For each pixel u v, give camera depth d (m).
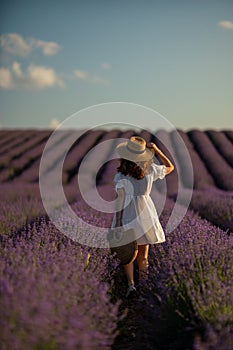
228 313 3.22
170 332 3.53
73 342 2.54
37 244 4.47
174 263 4.13
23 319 2.52
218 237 4.82
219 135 30.86
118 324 3.80
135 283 5.26
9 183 19.73
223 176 20.91
